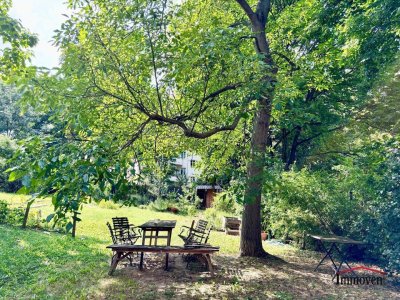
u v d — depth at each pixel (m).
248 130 9.35
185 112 5.86
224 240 12.53
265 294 5.75
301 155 16.95
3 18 7.93
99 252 8.55
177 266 7.65
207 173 7.59
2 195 17.41
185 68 4.88
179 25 5.76
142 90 5.59
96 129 5.06
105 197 3.25
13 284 5.74
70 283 5.92
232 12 10.00
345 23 7.28
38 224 11.27
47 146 3.24
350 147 15.20
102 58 4.95
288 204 10.95
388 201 7.45
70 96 4.34
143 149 6.92
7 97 34.31
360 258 9.48
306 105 12.42
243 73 5.32
